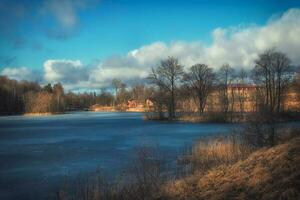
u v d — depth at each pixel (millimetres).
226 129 55375
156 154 28453
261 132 23250
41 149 37406
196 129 57938
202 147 27703
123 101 184125
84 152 34375
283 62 76875
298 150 14445
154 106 87688
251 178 13375
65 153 34062
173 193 14359
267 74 77438
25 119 104062
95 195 16016
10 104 140250
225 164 17875
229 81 91312
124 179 19266
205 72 87062
